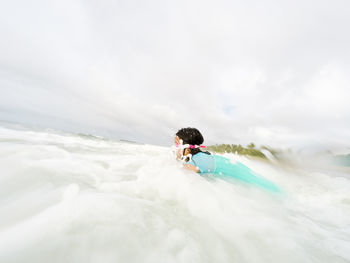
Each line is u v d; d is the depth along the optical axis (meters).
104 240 0.78
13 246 0.66
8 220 0.83
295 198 2.08
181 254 0.79
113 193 1.28
